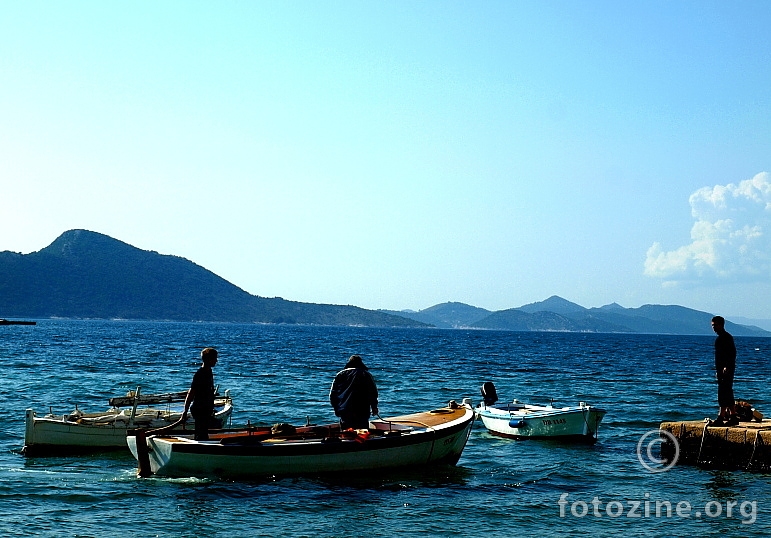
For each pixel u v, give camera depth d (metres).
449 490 16.62
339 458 17.08
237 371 51.34
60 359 60.78
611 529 14.02
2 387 36.19
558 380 48.72
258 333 195.50
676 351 119.94
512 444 22.84
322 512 14.70
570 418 23.02
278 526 13.81
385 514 14.66
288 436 17.75
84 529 13.41
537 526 14.12
